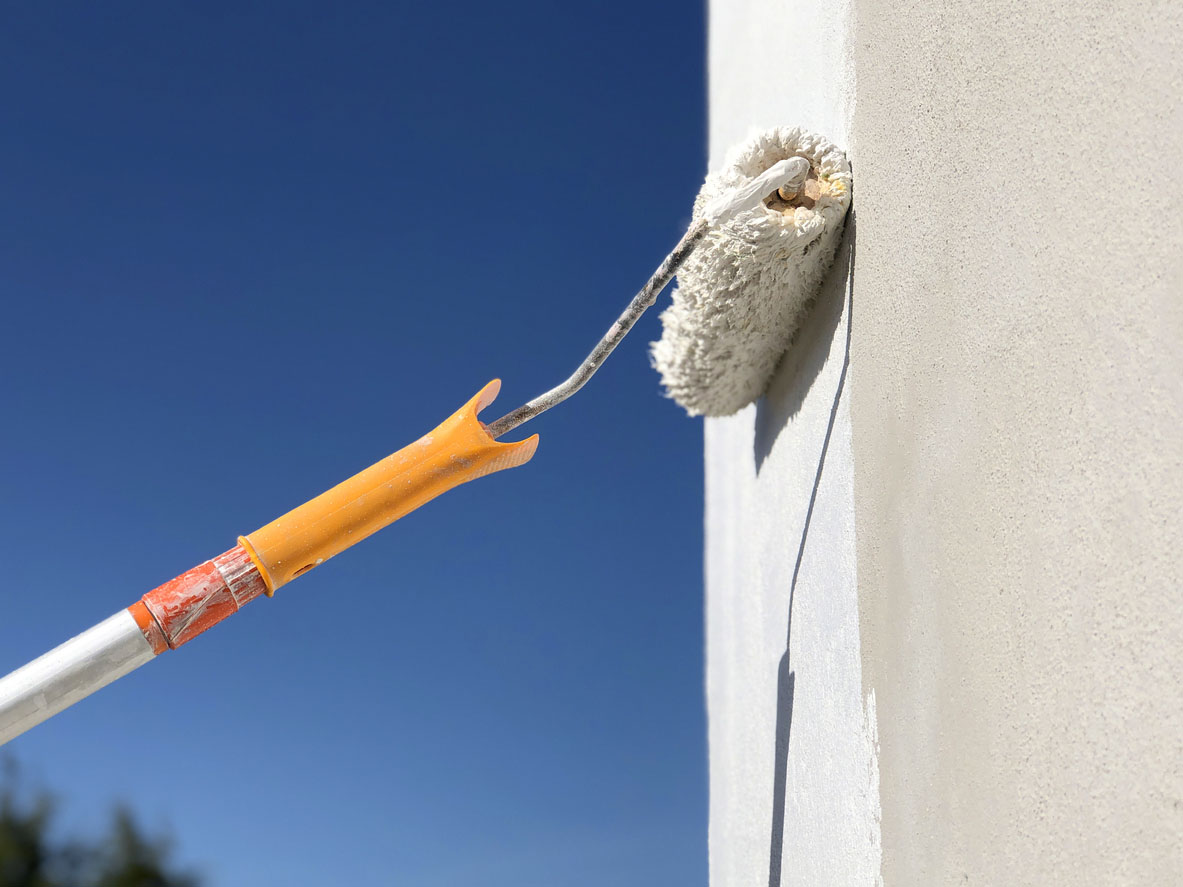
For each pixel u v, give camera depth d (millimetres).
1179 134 534
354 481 1038
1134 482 560
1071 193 640
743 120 2260
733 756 2000
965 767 745
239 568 1000
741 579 2002
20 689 943
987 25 772
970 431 773
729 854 2000
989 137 763
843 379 1135
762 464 1707
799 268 1204
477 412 1075
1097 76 616
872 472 1007
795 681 1340
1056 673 627
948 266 833
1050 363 657
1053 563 638
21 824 4133
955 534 789
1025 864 648
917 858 827
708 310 1311
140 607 980
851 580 1069
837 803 1081
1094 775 579
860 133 1117
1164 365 539
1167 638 523
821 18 1350
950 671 783
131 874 4152
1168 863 510
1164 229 544
